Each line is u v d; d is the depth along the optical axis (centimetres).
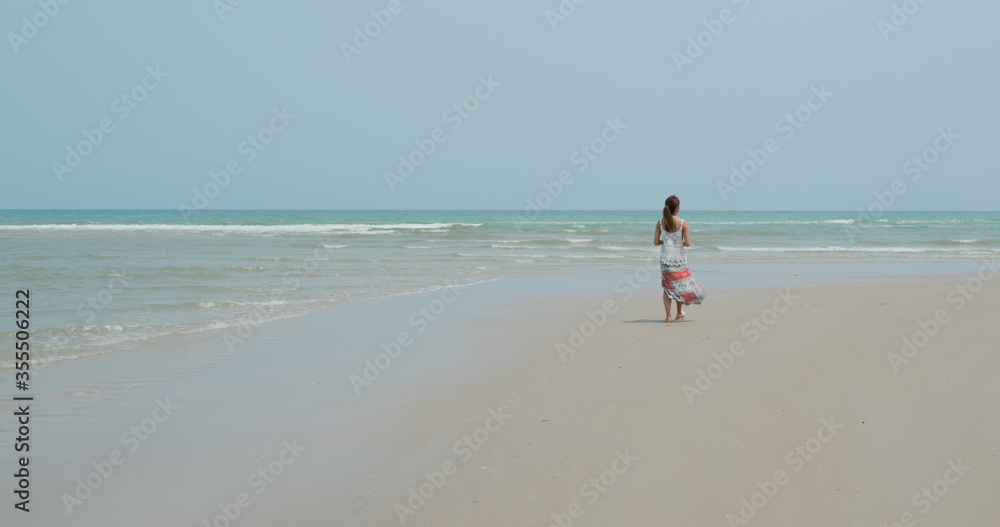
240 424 541
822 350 689
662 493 384
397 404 586
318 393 629
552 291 1405
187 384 661
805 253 2644
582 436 480
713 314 998
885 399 520
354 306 1184
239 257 2147
